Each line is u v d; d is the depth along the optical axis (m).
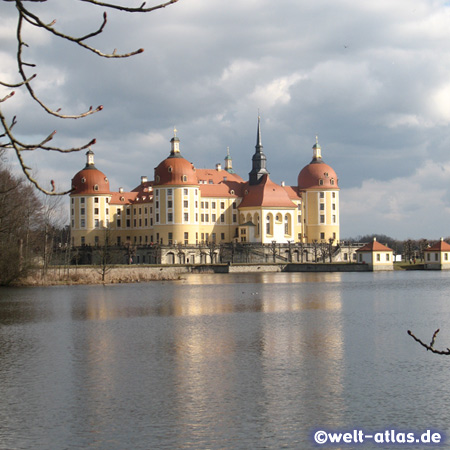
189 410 37.56
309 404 38.47
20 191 137.00
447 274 194.88
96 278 161.75
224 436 33.00
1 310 90.00
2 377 46.25
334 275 193.88
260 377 45.44
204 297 111.94
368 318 78.69
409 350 54.84
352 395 40.25
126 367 49.31
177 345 58.97
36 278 147.62
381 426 34.28
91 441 32.53
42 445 32.06
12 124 11.62
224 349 56.53
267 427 34.34
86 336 64.94
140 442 32.31
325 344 58.47
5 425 35.19
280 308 91.62
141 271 186.12
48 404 39.12
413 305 95.19
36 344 60.16
